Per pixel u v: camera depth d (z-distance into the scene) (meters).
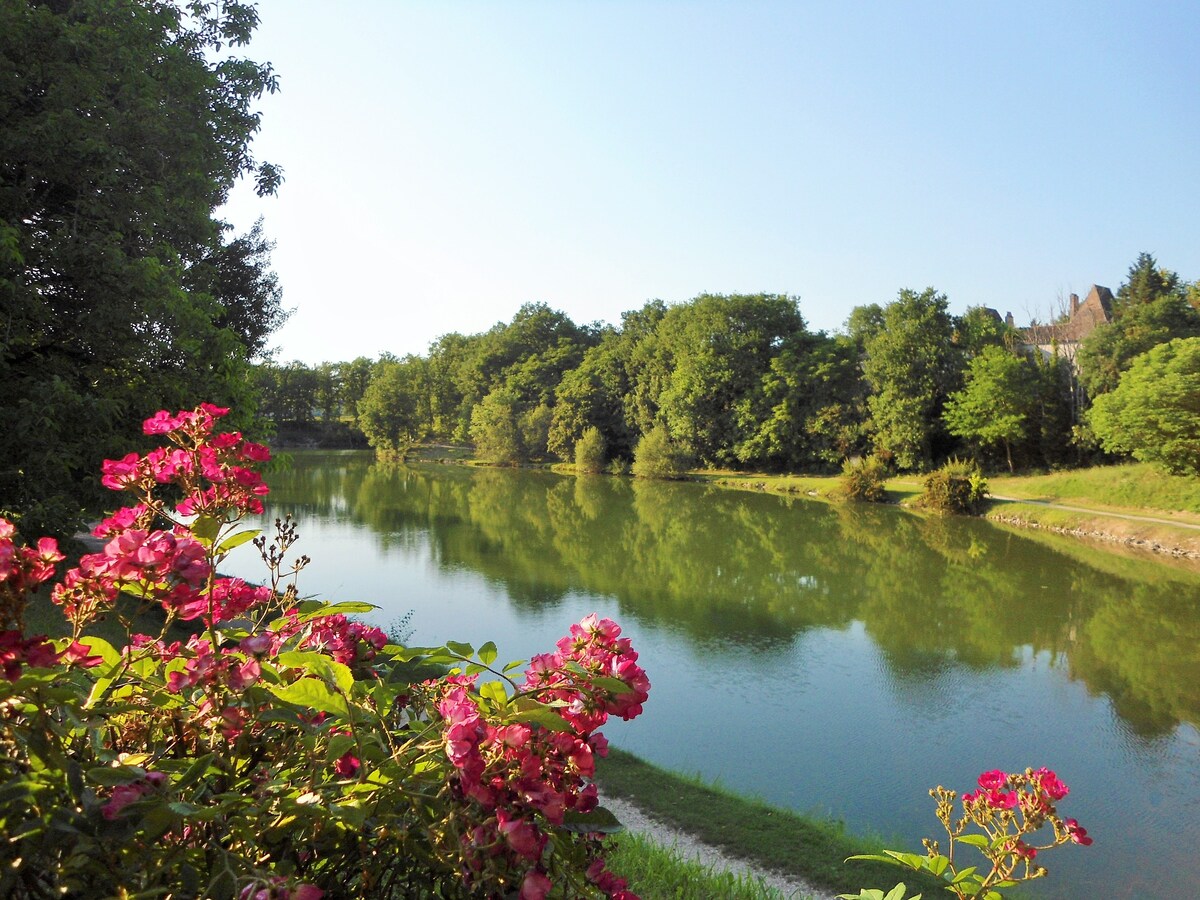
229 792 1.33
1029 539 31.36
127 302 9.12
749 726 13.34
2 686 1.15
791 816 8.96
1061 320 56.53
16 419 8.20
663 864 6.79
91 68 9.15
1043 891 8.76
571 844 1.48
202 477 1.76
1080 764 12.07
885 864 7.79
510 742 1.38
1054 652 17.48
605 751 1.55
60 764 1.20
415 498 45.53
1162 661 16.84
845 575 25.22
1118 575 24.86
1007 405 44.22
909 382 49.62
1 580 1.20
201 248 12.09
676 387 61.38
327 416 99.19
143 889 1.21
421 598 21.38
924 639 18.39
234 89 13.08
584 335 87.81
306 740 1.56
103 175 8.96
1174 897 8.66
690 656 17.02
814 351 57.56
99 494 8.45
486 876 1.29
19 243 8.32
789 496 47.59
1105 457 42.69
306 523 34.88
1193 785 11.41
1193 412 32.44
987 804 2.54
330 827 1.43
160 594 1.43
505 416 74.06
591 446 65.56
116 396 9.37
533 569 25.52
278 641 1.69
